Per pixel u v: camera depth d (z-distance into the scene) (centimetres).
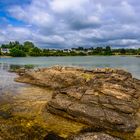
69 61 12556
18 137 1596
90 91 2295
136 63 10756
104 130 1784
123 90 2522
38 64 9569
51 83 3566
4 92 3022
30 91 3155
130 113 2059
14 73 5431
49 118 1969
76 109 1969
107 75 3544
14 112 2098
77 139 1559
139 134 1755
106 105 2070
